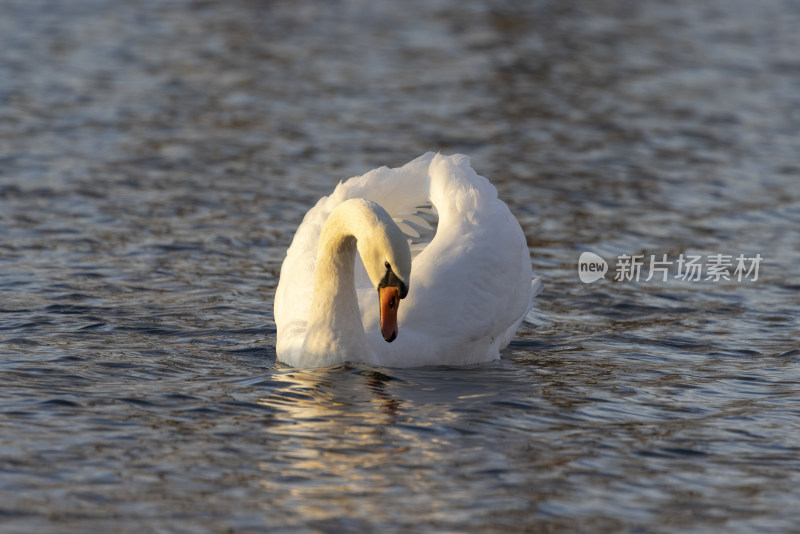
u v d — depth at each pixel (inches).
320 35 1583.4
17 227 705.0
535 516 313.9
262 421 389.1
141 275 613.3
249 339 508.1
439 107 1165.1
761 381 458.3
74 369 446.9
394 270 422.9
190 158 928.3
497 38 1593.3
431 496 325.7
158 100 1157.1
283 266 505.4
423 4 1893.5
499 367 477.7
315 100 1182.9
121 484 330.3
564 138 1041.5
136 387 425.7
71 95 1160.2
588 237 730.2
